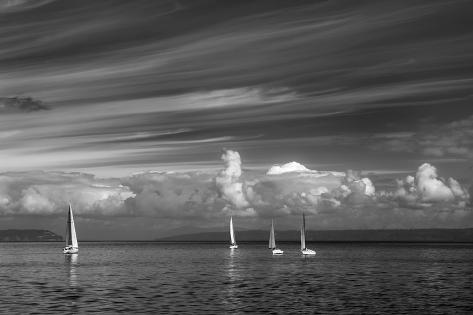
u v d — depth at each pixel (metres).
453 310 81.25
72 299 92.31
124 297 94.81
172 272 152.62
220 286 112.94
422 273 148.38
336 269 164.38
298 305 85.38
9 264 193.75
